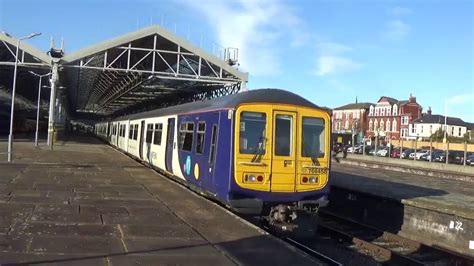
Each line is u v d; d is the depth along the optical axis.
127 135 33.62
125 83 55.44
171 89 53.97
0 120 64.56
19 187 14.42
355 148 67.88
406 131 117.69
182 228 9.81
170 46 42.38
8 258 7.04
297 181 12.48
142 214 11.09
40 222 9.59
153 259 7.41
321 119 12.84
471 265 12.05
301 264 7.62
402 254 12.80
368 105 131.12
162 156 20.44
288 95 12.87
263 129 12.30
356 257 12.66
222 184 12.32
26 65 39.16
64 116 94.12
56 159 25.98
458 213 13.48
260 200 12.12
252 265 7.45
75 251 7.61
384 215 16.61
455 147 59.25
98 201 12.60
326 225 16.91
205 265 7.28
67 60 38.75
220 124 12.81
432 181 29.86
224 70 42.28
